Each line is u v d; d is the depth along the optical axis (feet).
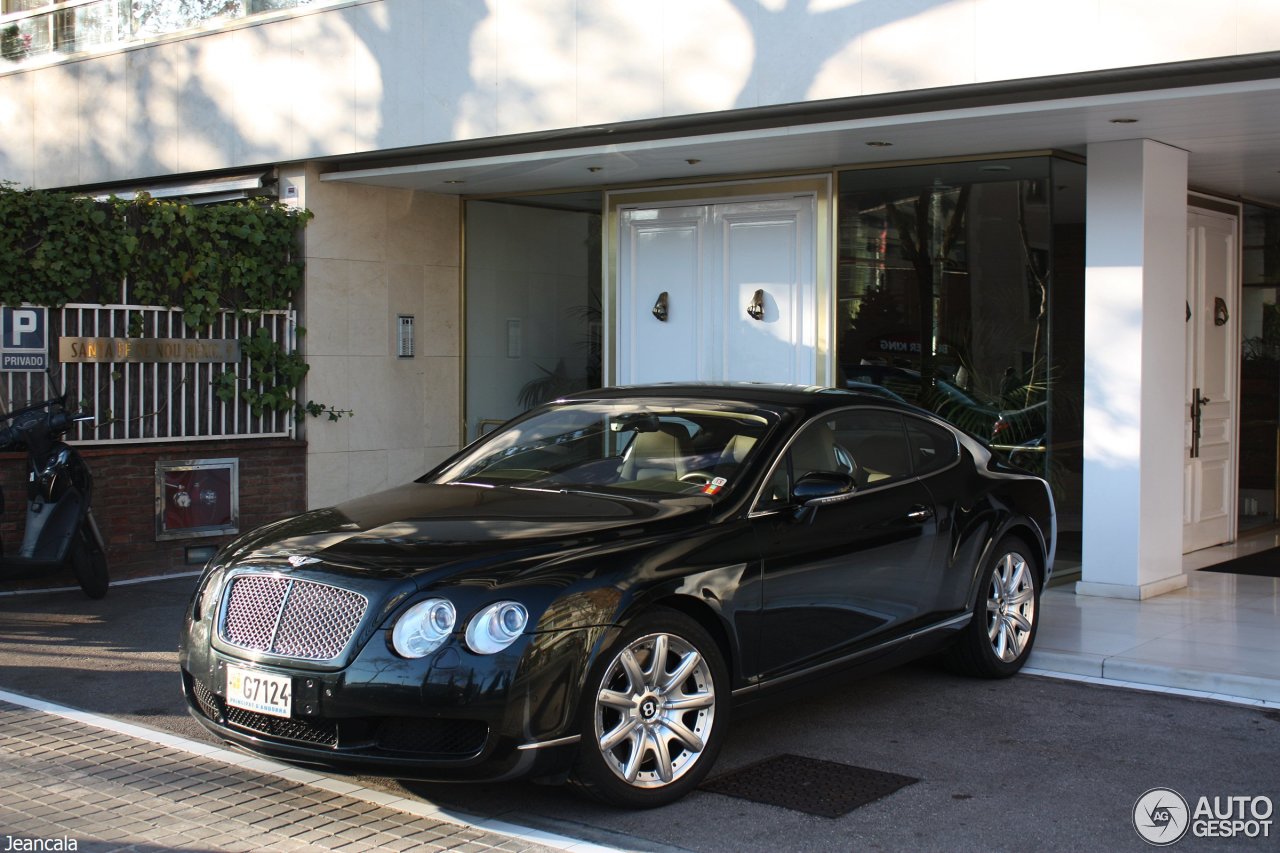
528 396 40.65
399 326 39.83
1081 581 31.14
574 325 39.73
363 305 38.88
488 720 15.26
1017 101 27.30
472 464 21.86
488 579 15.88
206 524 35.14
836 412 20.98
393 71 35.63
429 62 34.94
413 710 15.33
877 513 20.57
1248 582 33.01
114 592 32.14
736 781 17.88
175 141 40.55
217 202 40.32
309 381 37.50
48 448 29.60
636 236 38.37
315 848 15.30
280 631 16.37
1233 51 23.99
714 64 30.22
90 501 30.55
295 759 16.10
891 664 20.95
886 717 21.21
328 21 36.81
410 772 15.53
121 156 42.14
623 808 16.61
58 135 43.83
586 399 22.79
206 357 35.12
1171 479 31.65
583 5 32.17
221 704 17.11
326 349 37.93
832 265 34.81
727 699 17.54
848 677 19.98
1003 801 17.04
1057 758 18.99
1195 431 37.68
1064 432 31.81
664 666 16.81
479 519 18.02
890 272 33.94
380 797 17.21
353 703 15.53
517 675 15.33
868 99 28.43
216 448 35.29
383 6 35.70
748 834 15.80
